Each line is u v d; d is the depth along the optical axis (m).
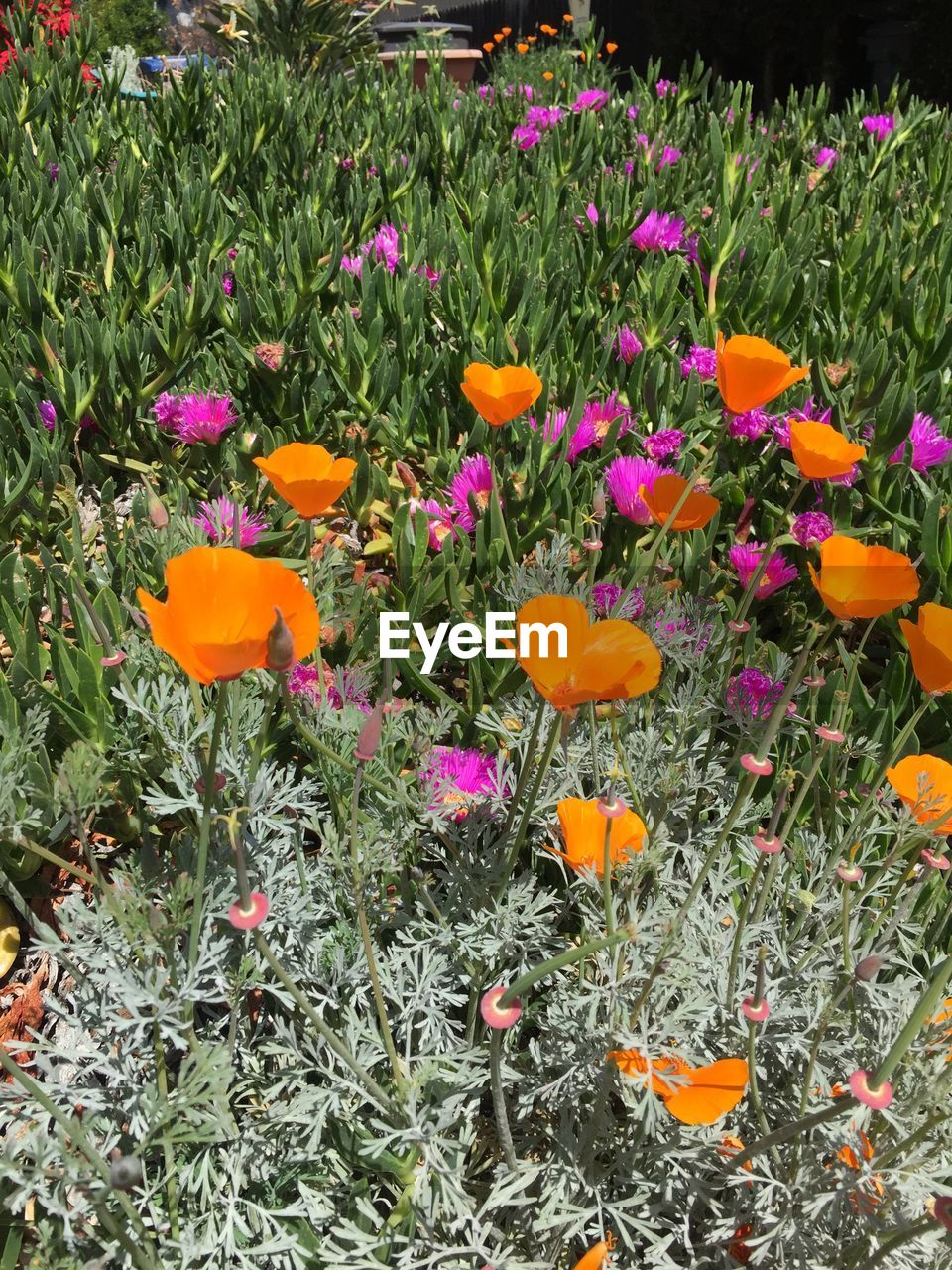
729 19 6.40
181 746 0.62
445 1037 0.61
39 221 1.21
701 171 1.68
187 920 0.51
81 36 2.00
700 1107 0.50
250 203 1.59
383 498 0.98
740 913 0.65
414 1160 0.53
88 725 0.71
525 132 1.97
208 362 1.05
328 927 0.65
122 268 1.16
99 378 1.00
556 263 1.21
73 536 0.79
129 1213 0.47
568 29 7.60
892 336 1.05
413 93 1.96
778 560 0.83
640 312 1.10
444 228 1.29
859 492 0.95
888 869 0.62
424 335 1.07
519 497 0.89
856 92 2.17
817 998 0.58
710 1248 0.59
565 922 0.71
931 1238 0.54
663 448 0.91
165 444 1.06
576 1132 0.61
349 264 1.26
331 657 0.79
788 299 1.11
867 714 0.78
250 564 0.42
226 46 3.29
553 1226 0.56
